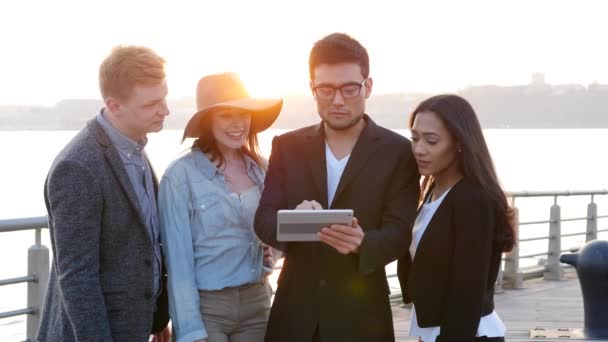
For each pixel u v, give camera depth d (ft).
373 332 9.21
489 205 8.90
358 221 9.03
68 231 7.86
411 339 18.54
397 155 9.19
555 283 27.17
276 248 9.10
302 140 9.41
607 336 19.12
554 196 27.73
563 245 58.39
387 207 9.07
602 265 18.98
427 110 9.07
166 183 9.41
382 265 8.78
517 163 201.98
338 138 9.27
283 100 9.77
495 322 9.27
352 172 9.05
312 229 8.26
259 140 10.14
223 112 9.46
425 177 9.87
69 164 7.95
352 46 8.82
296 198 9.23
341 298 9.18
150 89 8.29
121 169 8.28
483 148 9.13
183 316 9.13
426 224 9.40
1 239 62.95
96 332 7.82
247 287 9.78
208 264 9.52
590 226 29.81
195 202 9.47
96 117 8.54
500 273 25.32
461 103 9.14
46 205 8.27
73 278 7.83
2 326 32.89
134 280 8.38
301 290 9.29
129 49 8.35
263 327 9.96
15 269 48.06
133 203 8.30
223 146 9.88
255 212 9.61
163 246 9.38
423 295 9.19
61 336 8.16
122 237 8.30
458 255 8.87
